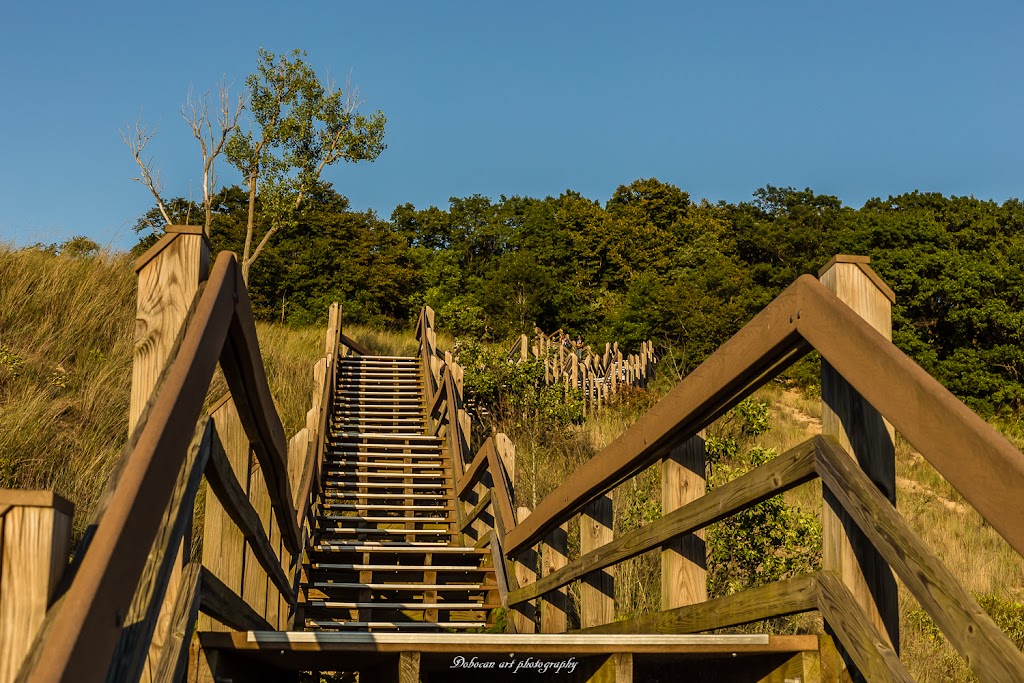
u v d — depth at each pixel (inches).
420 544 322.3
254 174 909.2
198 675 106.2
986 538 431.8
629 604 231.1
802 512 268.7
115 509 50.5
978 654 61.9
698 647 105.0
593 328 1445.6
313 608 261.1
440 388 472.1
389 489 406.0
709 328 1190.3
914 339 1170.0
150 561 73.1
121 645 62.9
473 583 288.4
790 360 93.0
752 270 1747.0
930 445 63.6
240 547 141.4
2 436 290.0
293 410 523.8
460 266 1865.2
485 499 283.1
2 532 46.5
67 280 458.9
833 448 84.8
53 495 46.9
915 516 467.5
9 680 45.1
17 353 374.6
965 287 1144.8
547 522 179.5
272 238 1615.4
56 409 331.9
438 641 110.4
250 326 91.0
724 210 2212.1
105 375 379.9
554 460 423.5
